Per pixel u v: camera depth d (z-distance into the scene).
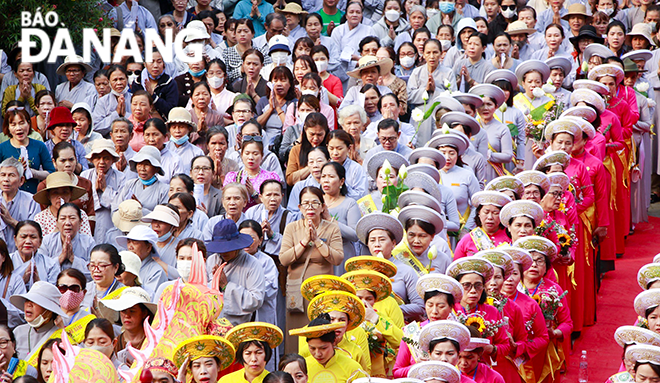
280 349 14.41
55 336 11.72
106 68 21.58
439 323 9.88
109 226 16.06
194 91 18.73
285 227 14.30
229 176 16.25
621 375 11.02
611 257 18.38
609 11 27.19
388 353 11.62
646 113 20.72
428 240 13.23
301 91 18.64
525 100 20.52
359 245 14.91
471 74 23.14
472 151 17.69
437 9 26.47
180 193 14.52
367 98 19.66
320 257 13.56
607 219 17.08
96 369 7.43
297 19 25.69
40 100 18.97
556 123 16.61
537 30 26.88
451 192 15.35
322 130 16.53
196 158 15.86
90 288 12.73
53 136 18.16
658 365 10.37
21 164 15.83
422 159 15.79
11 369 10.75
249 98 18.34
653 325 11.88
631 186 20.55
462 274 11.47
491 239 14.14
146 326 9.52
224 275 12.99
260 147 16.16
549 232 14.49
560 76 21.52
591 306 16.20
